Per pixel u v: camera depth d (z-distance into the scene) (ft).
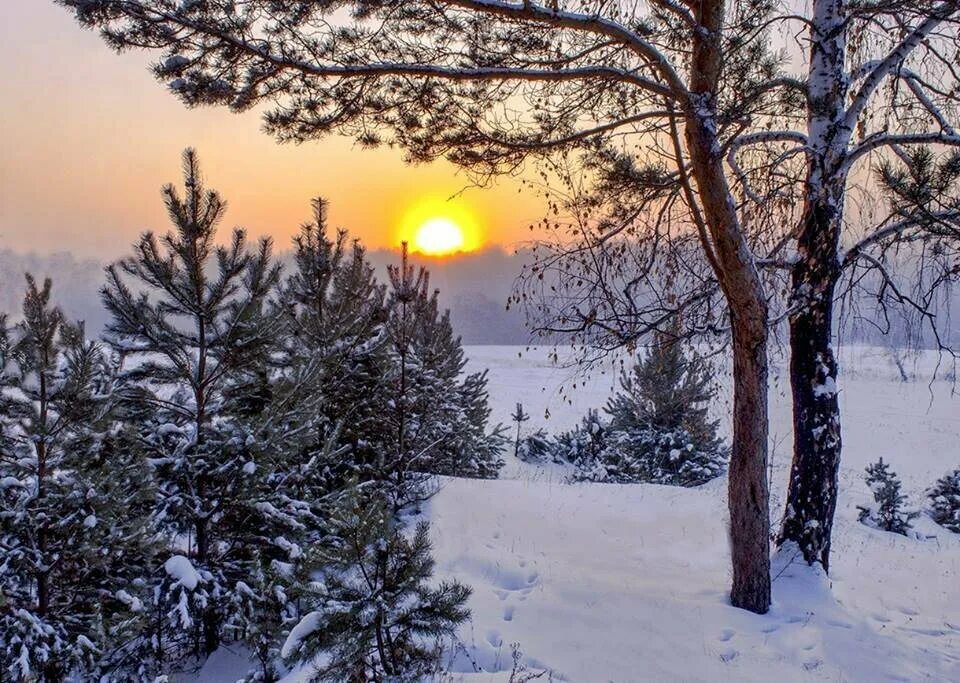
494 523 34.68
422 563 15.08
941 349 25.75
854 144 27.50
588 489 43.62
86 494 19.93
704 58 19.89
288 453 23.85
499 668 18.60
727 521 36.24
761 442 22.72
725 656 19.76
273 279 23.94
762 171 23.85
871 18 22.35
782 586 24.64
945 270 23.12
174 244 21.90
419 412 38.93
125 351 22.40
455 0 16.62
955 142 22.91
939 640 23.13
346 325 34.09
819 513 26.00
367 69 17.93
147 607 20.53
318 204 34.50
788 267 25.86
